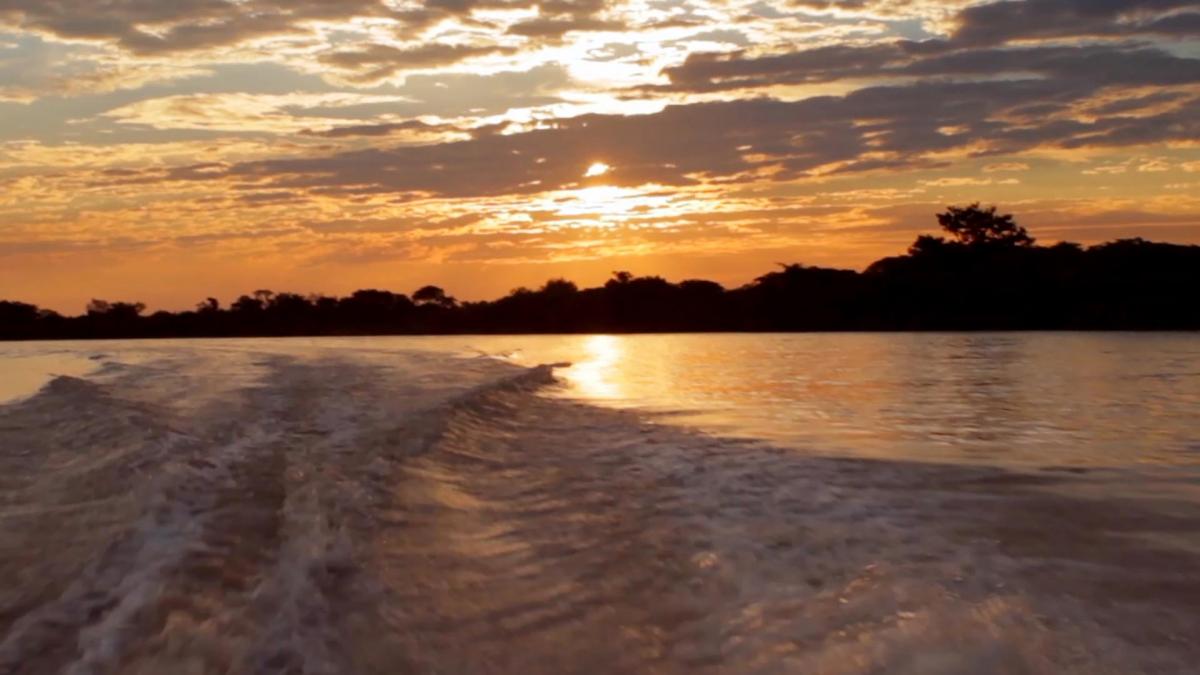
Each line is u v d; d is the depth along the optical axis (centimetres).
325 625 502
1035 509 731
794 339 3847
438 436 1089
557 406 1474
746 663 479
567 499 821
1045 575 566
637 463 970
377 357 2538
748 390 1725
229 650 457
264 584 545
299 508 707
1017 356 2544
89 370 2109
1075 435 1123
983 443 1066
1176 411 1344
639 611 558
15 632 473
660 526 722
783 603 548
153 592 518
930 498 773
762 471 902
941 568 584
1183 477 855
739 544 659
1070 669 440
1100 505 743
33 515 702
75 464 891
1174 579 557
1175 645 462
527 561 651
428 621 536
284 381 1683
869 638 487
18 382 1862
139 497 729
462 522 743
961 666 447
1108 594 532
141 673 429
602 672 480
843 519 708
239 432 1040
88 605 510
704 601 566
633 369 2262
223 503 714
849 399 1555
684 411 1406
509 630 531
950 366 2230
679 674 475
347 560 606
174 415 1188
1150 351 2667
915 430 1179
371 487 810
